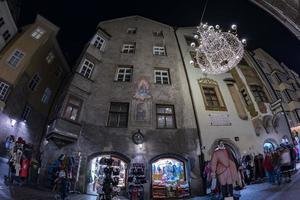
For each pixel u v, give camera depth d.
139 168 14.21
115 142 15.16
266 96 20.39
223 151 7.40
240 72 21.14
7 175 11.31
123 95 17.44
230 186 6.95
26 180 12.12
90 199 10.66
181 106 17.52
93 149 14.73
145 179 13.27
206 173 13.41
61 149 14.35
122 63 19.64
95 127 15.59
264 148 16.81
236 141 16.33
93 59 18.70
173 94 18.14
